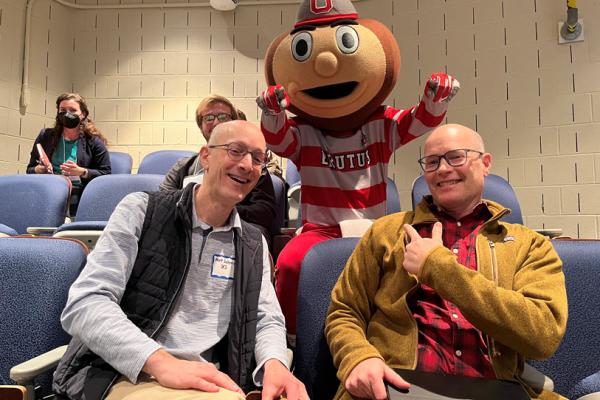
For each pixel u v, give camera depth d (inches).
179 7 144.4
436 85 61.4
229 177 42.4
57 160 111.0
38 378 40.8
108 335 36.0
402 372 37.6
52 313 41.7
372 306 45.7
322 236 63.2
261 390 39.4
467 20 122.8
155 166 108.7
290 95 65.6
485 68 120.6
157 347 36.2
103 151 114.3
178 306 40.9
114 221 41.1
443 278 38.2
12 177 78.4
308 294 46.4
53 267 42.6
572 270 44.8
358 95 64.1
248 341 42.0
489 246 43.4
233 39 142.7
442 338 41.4
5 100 129.2
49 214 75.0
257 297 43.6
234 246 43.9
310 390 43.9
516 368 40.0
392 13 129.3
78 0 145.4
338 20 63.6
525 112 116.6
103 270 38.9
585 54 112.0
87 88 144.8
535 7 116.8
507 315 36.7
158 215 42.1
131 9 145.2
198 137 142.6
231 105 86.3
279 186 83.6
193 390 34.4
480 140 47.6
